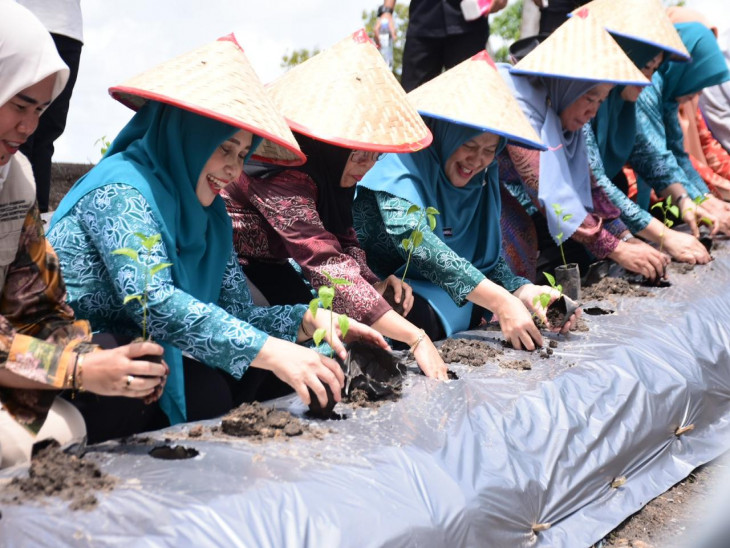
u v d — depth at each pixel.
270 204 3.29
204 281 2.86
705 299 4.39
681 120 6.64
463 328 3.88
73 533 1.75
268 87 3.47
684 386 3.59
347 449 2.35
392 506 2.16
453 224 3.88
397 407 2.72
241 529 1.88
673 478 3.29
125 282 2.47
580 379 3.23
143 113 2.76
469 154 3.73
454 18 5.98
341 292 3.16
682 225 5.84
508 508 2.50
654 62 5.20
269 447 2.29
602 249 4.52
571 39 4.51
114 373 2.11
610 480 3.04
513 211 4.66
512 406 2.89
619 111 5.23
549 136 4.47
